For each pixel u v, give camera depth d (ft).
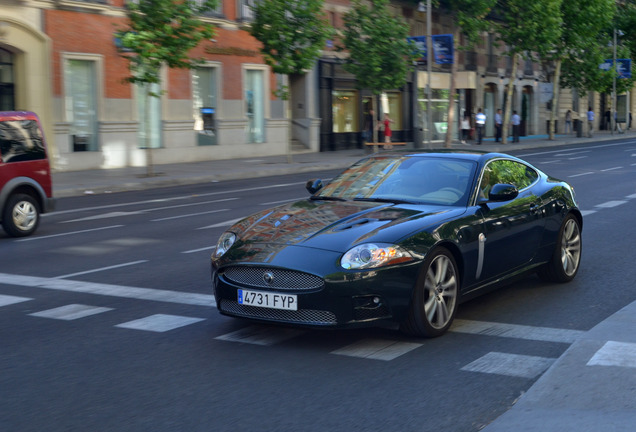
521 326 21.83
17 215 42.24
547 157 105.29
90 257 34.78
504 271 23.70
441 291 20.84
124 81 78.02
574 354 17.89
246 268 20.22
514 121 154.10
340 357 19.03
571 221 27.45
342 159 105.70
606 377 16.31
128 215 51.16
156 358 19.17
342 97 129.29
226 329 21.81
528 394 15.67
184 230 43.06
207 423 14.84
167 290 27.14
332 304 19.11
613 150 123.24
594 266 30.42
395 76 112.37
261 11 92.53
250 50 111.96
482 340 20.44
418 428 14.46
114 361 18.97
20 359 19.25
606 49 188.03
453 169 23.85
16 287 28.27
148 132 97.66
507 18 145.59
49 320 23.18
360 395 16.31
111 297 26.22
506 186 22.90
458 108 161.68
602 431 13.58
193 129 103.45
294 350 19.67
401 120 146.82
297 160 103.91
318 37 94.38
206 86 106.22
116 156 92.43
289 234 20.61
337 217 21.38
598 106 224.12
